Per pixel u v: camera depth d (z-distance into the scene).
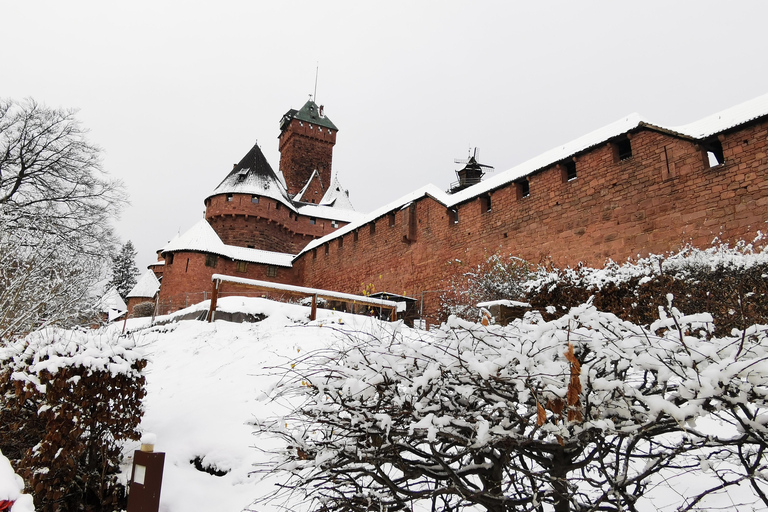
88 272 19.12
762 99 14.84
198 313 16.80
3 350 5.98
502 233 22.23
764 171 13.72
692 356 2.78
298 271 41.06
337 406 3.50
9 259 13.95
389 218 30.56
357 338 4.51
